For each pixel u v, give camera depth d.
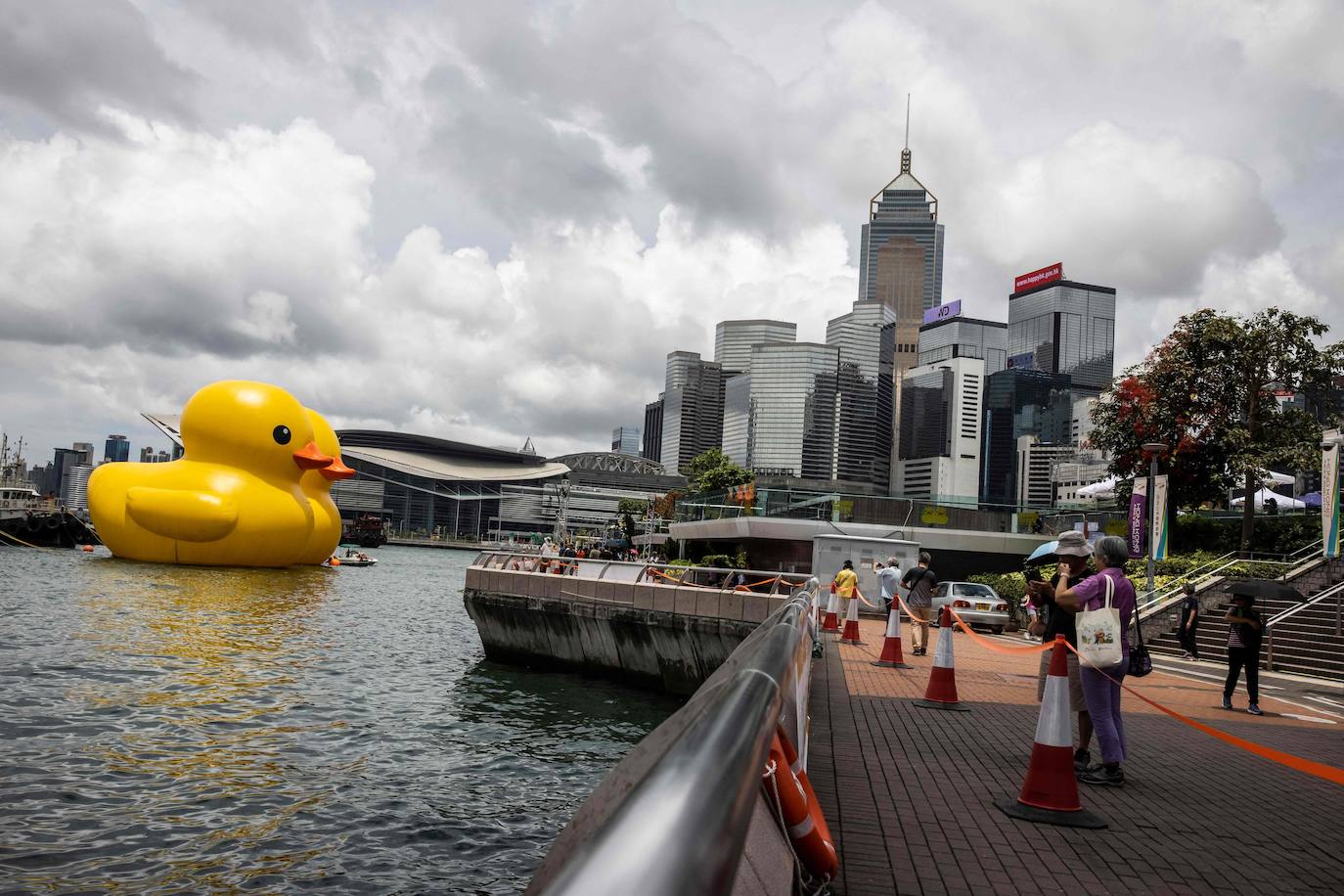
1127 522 38.69
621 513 157.75
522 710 19.22
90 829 9.72
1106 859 5.76
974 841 6.02
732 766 1.11
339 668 22.44
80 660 20.02
